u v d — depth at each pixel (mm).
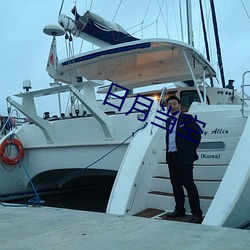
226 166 4516
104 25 7141
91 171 7082
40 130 6730
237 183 3410
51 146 6445
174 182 4070
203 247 2213
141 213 4270
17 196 6969
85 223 2973
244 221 3480
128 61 7258
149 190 4637
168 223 2953
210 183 4340
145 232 2625
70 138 6227
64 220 3127
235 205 3246
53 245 2307
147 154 4652
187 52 6668
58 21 6699
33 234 2611
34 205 4125
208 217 3268
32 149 6934
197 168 4648
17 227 2865
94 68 7492
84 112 6703
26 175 7070
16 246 2305
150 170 4691
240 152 3715
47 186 7668
